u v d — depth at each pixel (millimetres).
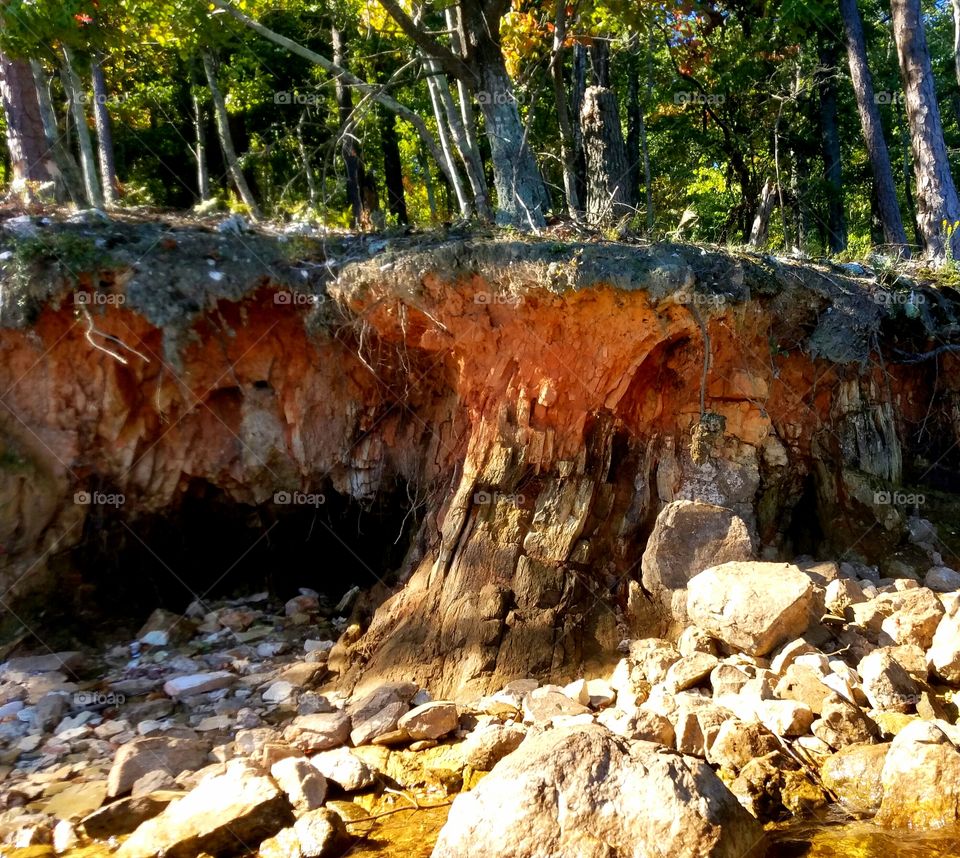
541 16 9484
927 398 7441
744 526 5590
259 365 6316
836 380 6590
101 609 6133
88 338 5664
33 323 5582
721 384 6031
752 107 14875
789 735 4375
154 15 8789
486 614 5332
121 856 3680
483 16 7176
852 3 12195
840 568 6207
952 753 3828
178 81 15727
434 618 5453
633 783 3398
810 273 6309
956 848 3523
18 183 7387
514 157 7207
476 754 4348
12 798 4191
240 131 17188
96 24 8250
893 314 6828
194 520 6602
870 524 6496
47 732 4863
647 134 16266
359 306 5922
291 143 15219
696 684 4875
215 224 6488
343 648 5629
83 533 6078
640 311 5312
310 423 6523
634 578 5645
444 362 6227
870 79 12148
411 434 6609
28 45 7711
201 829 3744
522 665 5188
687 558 5562
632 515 5801
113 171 12070
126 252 5805
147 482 6230
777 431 6398
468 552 5582
